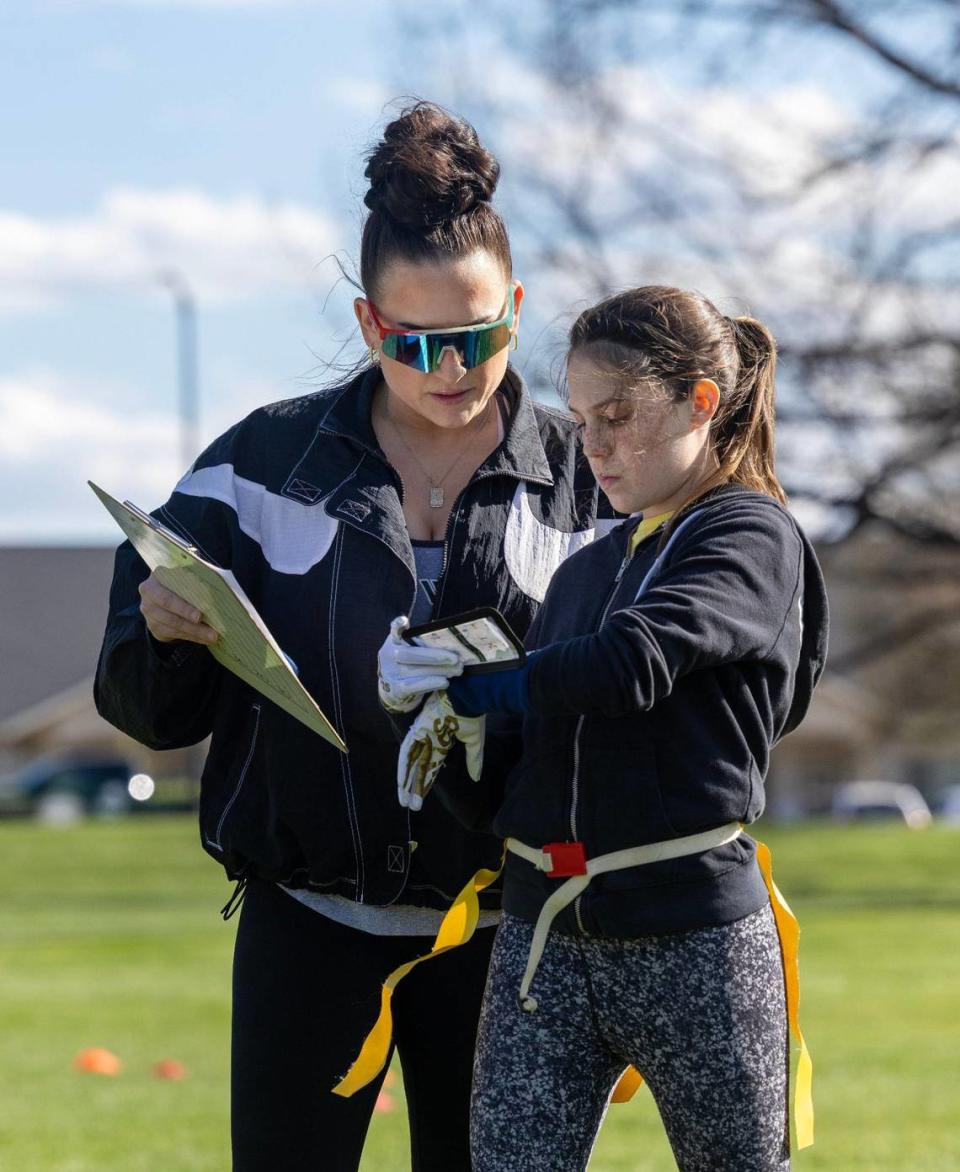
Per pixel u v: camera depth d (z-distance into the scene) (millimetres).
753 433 5730
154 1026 18953
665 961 5254
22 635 108875
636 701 5086
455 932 5836
